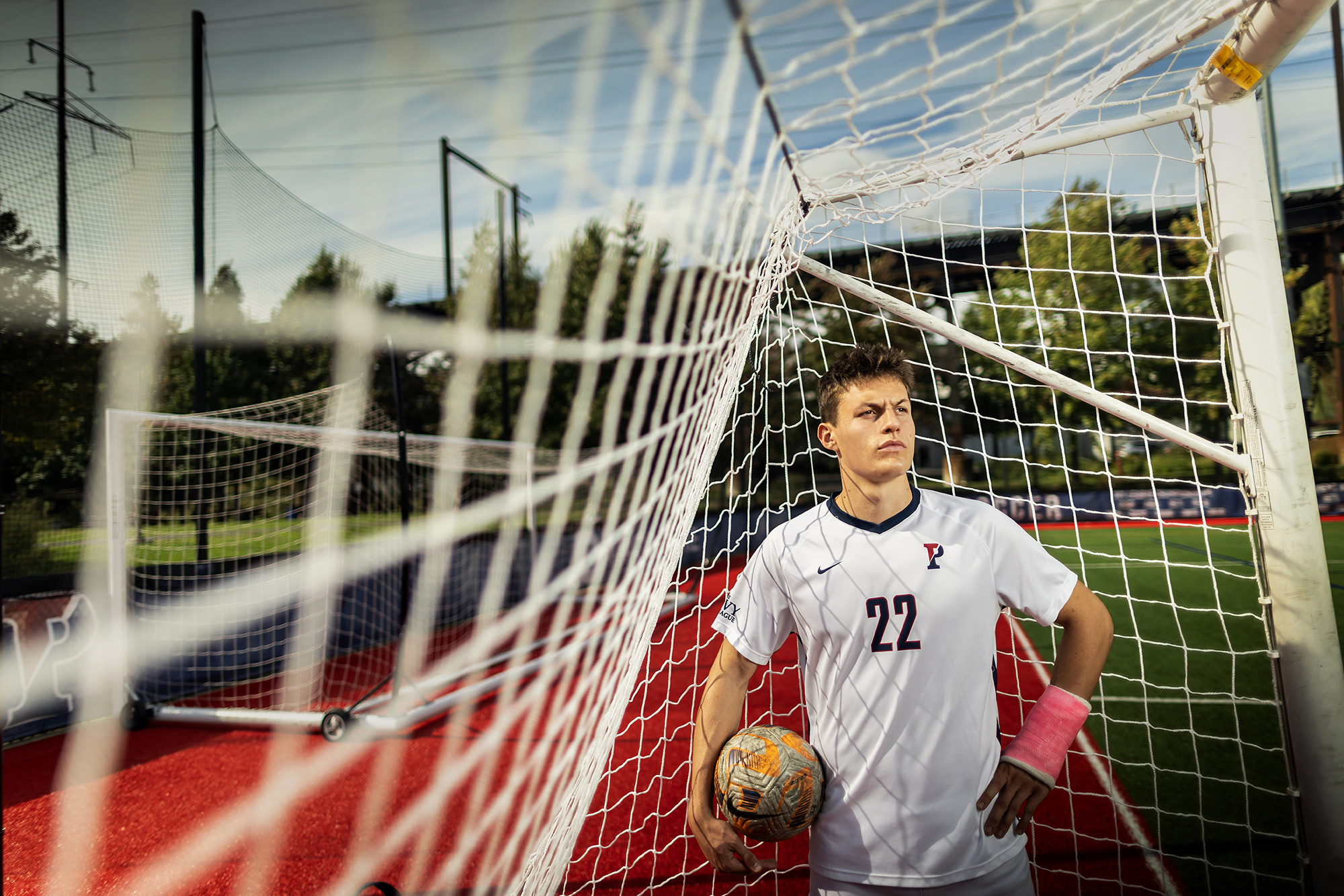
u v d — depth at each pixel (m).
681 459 1.68
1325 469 16.09
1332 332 18.30
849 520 1.48
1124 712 3.95
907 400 1.47
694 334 1.41
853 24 0.95
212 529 8.55
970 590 1.40
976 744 1.38
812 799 1.41
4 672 4.74
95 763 4.14
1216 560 9.29
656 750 3.78
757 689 4.82
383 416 8.69
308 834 3.09
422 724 4.40
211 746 4.40
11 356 7.58
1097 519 14.02
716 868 1.45
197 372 7.89
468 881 2.53
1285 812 2.77
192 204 7.52
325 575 6.59
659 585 1.71
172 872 2.90
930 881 1.34
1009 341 10.43
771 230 1.83
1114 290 12.52
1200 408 13.52
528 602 1.11
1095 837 2.69
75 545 7.50
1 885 0.90
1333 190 17.94
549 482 1.02
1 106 6.42
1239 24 1.82
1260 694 4.12
